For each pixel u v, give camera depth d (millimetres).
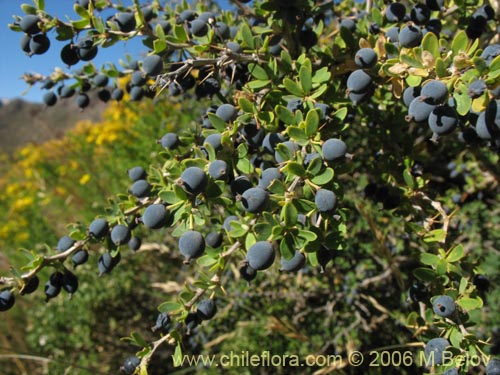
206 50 232
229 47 236
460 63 183
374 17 259
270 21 252
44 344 544
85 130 845
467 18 260
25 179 1045
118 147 669
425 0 238
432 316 234
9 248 805
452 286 210
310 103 222
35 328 581
